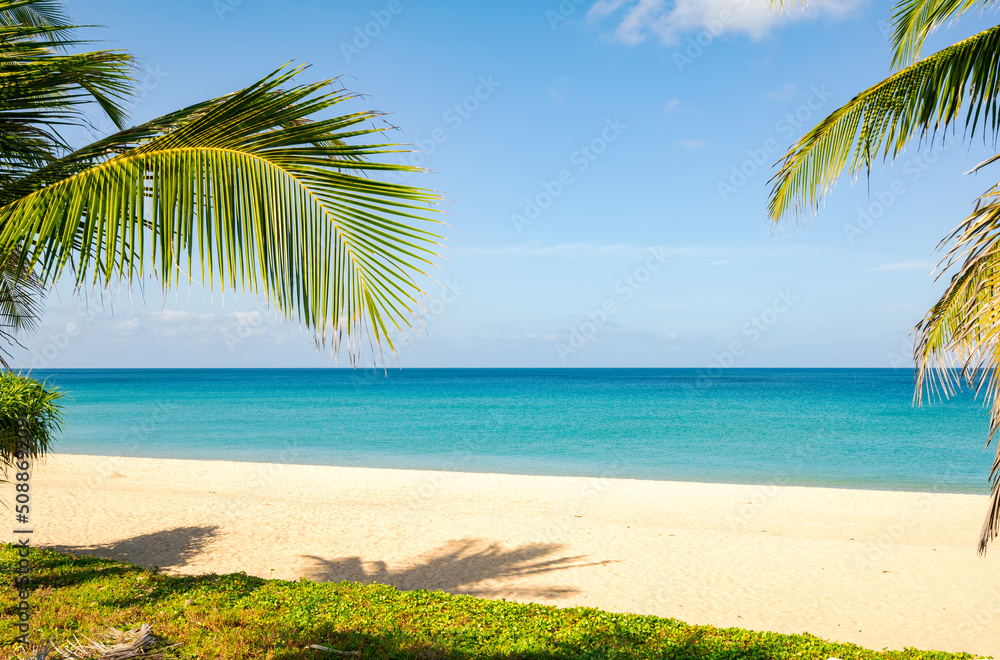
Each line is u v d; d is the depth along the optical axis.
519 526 12.20
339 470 19.91
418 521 12.62
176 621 6.17
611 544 10.89
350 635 5.87
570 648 5.62
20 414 7.65
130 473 18.80
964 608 7.79
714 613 7.68
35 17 5.70
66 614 6.25
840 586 8.66
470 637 5.90
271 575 9.15
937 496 15.69
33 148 3.77
